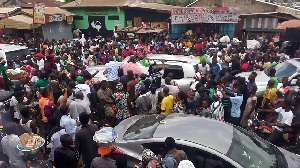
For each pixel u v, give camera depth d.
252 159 4.90
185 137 5.21
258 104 9.55
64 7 26.02
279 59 13.05
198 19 22.42
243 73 11.32
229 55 15.33
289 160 5.25
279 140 7.63
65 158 5.38
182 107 7.59
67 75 9.94
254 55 15.19
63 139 5.39
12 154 5.26
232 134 5.43
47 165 5.38
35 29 22.64
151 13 24.59
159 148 5.29
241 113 8.76
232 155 4.84
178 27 23.67
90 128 6.04
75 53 14.51
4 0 35.84
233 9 22.27
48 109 7.08
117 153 5.00
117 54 15.98
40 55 12.37
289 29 15.70
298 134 7.50
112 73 9.88
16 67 11.88
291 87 9.52
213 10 22.33
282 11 24.14
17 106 7.11
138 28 21.91
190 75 10.40
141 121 6.26
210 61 13.34
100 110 8.22
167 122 5.87
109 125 8.26
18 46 14.41
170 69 10.43
